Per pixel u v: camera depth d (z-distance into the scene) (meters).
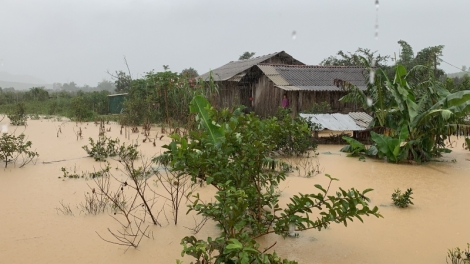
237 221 3.92
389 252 4.43
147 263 4.10
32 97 33.00
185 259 4.18
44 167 8.45
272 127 4.96
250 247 3.29
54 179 7.38
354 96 11.80
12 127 16.61
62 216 5.37
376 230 5.07
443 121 9.72
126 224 5.13
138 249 4.41
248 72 19.69
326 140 13.71
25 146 8.83
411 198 6.30
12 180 7.28
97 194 6.37
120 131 14.83
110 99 27.20
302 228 4.53
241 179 4.46
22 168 8.29
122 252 4.33
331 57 28.64
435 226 5.26
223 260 3.47
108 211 5.60
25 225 5.04
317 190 6.92
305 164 9.27
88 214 5.45
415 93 10.87
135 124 17.69
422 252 4.44
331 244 4.61
